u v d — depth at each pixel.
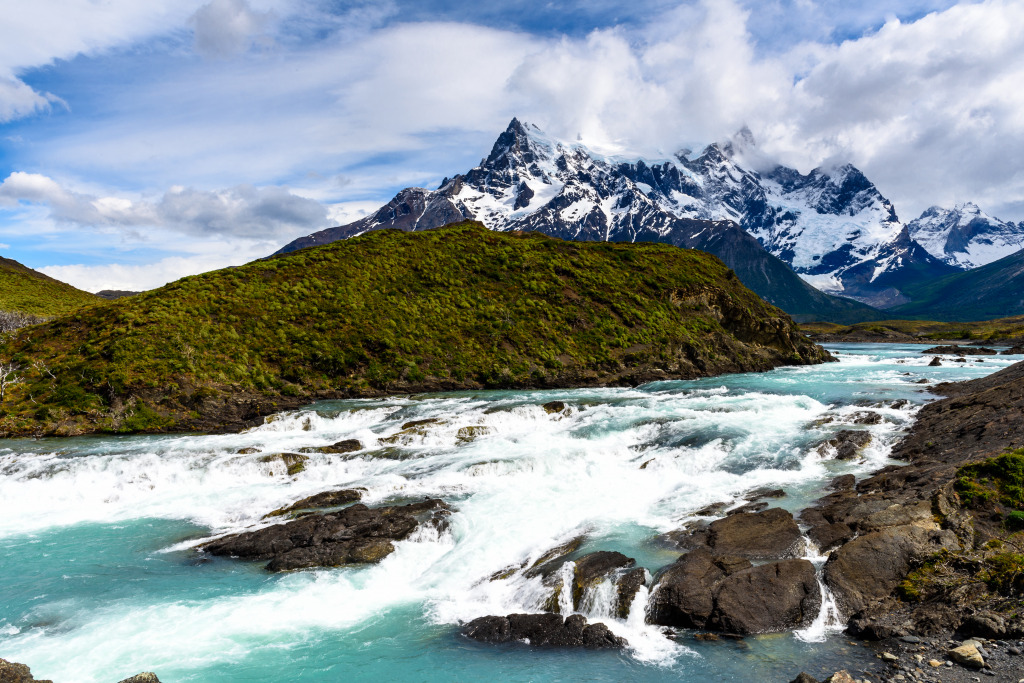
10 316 63.12
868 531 17.64
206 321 52.34
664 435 32.94
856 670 13.33
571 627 15.74
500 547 20.66
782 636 15.05
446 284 66.19
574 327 63.97
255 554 21.22
